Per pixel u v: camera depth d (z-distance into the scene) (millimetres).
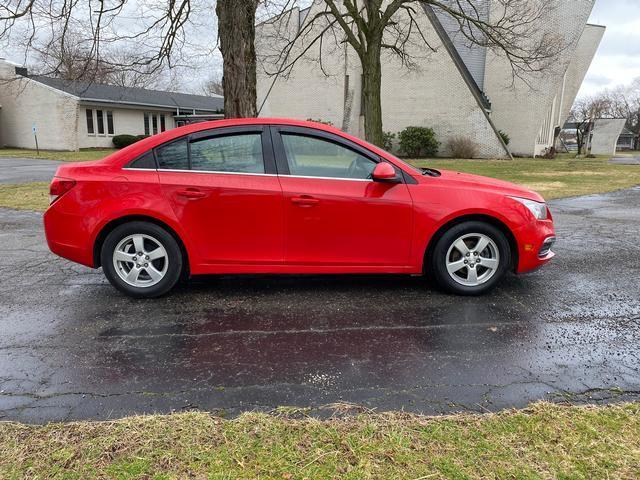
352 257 4188
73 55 9430
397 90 26859
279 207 4051
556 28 26062
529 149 29297
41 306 4086
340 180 4117
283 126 4164
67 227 4066
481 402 2598
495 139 25812
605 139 50344
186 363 3061
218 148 4121
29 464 2078
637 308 4047
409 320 3775
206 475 2021
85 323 3717
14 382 2811
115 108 34312
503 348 3275
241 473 2033
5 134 34719
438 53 25656
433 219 4133
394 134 27312
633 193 12094
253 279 4836
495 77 29250
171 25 9891
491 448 2186
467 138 26203
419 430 2326
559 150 43688
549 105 28938
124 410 2518
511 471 2031
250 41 8570
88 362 3070
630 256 5762
